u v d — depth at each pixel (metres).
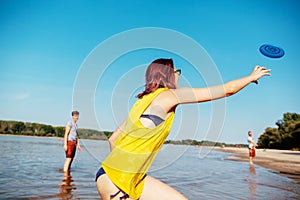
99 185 2.02
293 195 4.95
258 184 6.18
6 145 18.06
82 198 4.12
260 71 2.09
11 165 7.87
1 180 5.50
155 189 2.07
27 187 4.86
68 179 5.80
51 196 4.21
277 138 45.38
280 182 6.60
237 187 5.68
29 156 10.82
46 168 7.46
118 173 1.95
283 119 46.06
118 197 1.94
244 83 2.02
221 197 4.62
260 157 19.98
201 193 4.91
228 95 2.03
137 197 2.02
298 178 7.57
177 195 2.07
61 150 15.07
